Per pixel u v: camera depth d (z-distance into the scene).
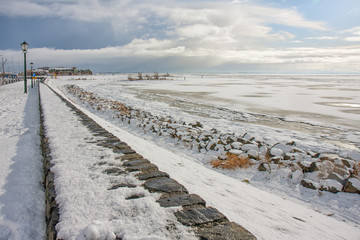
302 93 30.14
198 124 10.87
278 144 6.90
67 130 5.58
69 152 3.91
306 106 18.89
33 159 4.50
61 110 8.91
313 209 4.10
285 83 59.03
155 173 3.09
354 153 7.15
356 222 3.72
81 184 2.70
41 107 10.08
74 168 3.21
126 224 1.93
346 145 8.99
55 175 3.06
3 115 10.23
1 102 15.62
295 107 18.31
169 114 14.83
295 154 6.11
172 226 1.92
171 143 7.94
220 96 26.27
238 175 5.46
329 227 3.14
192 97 25.20
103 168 3.21
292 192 4.68
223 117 14.28
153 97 24.84
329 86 46.66
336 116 14.84
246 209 2.88
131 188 2.61
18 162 4.31
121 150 4.07
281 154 6.27
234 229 1.95
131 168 3.23
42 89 22.72
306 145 8.66
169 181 2.85
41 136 5.99
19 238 2.25
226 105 19.30
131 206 2.23
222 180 4.32
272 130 11.08
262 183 5.07
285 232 2.47
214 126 11.67
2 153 4.86
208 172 4.79
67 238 1.81
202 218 2.06
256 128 11.41
